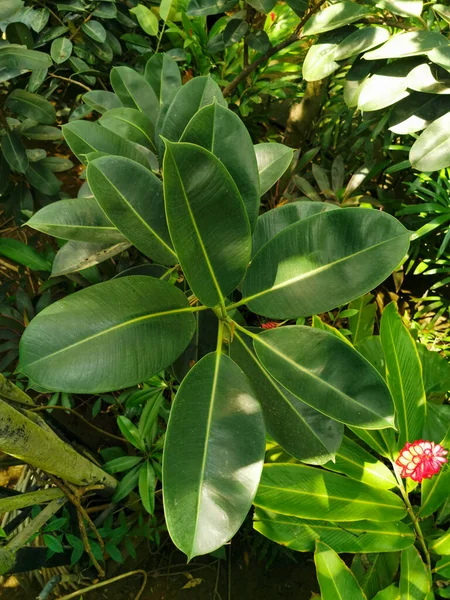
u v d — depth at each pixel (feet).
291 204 2.02
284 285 1.81
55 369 1.59
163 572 4.00
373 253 1.73
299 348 1.82
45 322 1.62
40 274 3.95
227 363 1.80
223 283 1.77
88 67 4.61
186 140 1.76
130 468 3.51
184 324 1.80
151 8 5.25
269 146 2.35
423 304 4.95
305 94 4.95
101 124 2.88
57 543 3.06
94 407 3.54
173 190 1.51
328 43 3.13
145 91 3.19
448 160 2.75
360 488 2.91
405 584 2.68
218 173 1.54
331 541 2.81
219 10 3.71
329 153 5.22
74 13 4.41
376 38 2.92
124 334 1.68
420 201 5.10
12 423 2.30
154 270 2.42
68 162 4.39
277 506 2.75
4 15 2.92
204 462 1.61
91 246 2.48
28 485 3.69
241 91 5.17
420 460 2.76
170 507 1.53
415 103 2.98
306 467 2.88
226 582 4.01
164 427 3.74
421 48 2.65
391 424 1.70
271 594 3.96
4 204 4.53
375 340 3.68
